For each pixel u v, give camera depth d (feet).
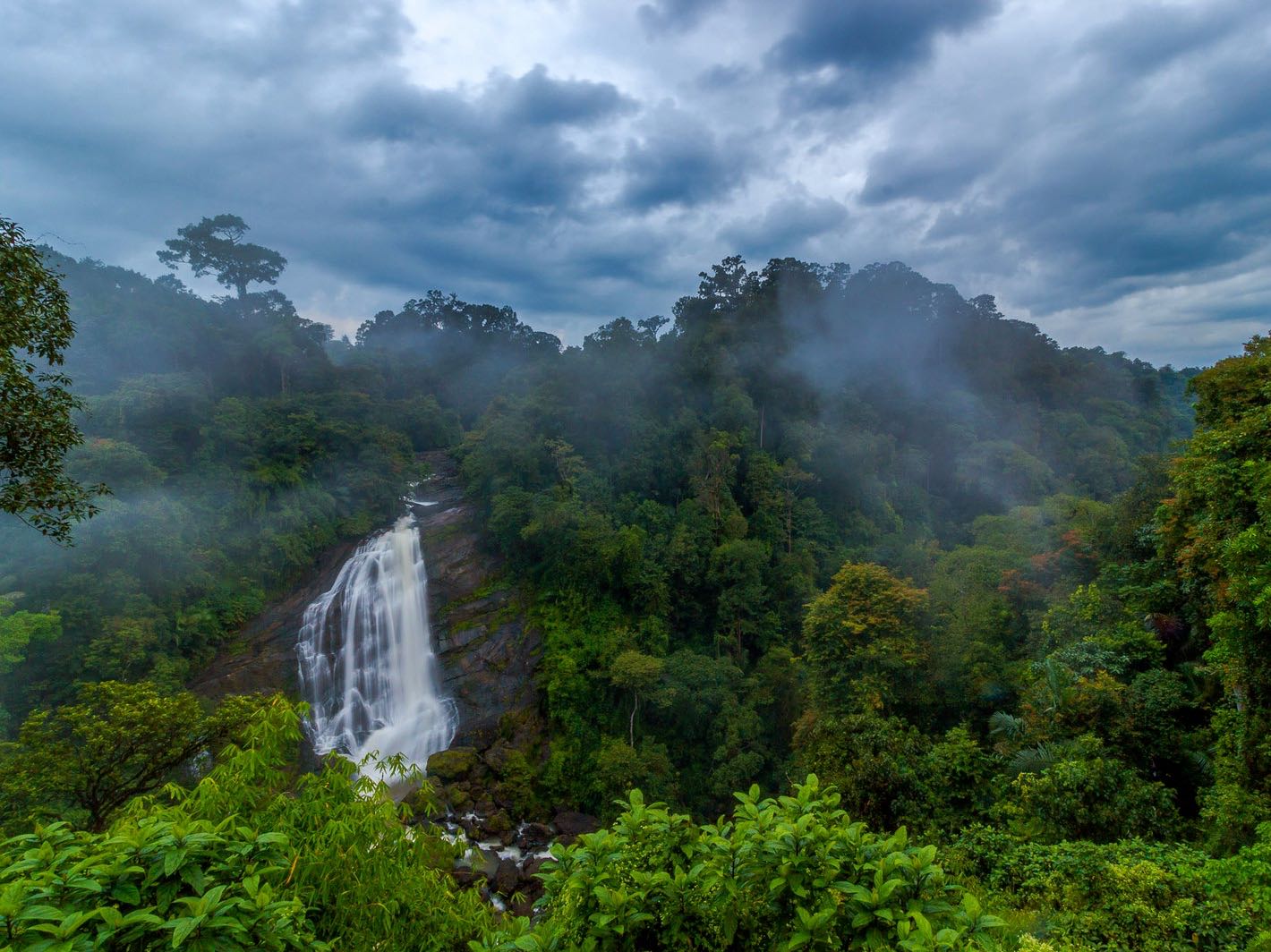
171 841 9.59
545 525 118.93
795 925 10.74
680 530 125.59
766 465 150.30
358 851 13.56
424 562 135.23
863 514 158.20
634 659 98.99
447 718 110.11
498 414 175.94
